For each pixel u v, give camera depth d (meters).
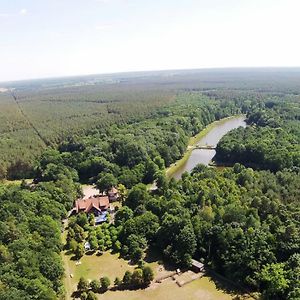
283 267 114.50
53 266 120.12
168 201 161.62
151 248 146.88
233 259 124.25
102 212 178.75
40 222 146.12
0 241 128.50
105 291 122.69
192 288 121.75
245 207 147.75
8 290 102.88
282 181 179.00
